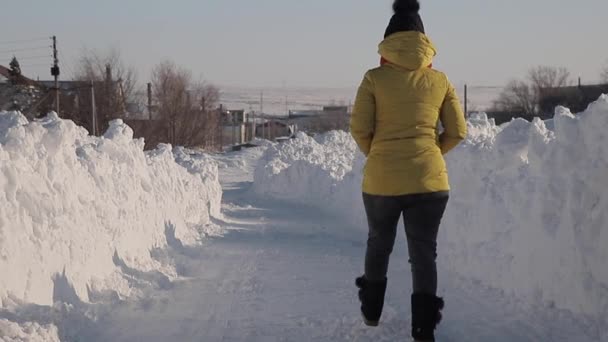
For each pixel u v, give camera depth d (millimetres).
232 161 41125
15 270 4566
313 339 4863
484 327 4895
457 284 6309
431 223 4516
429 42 4609
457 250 6945
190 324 5332
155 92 59781
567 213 4867
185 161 14430
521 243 5488
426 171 4445
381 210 4551
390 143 4504
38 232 4965
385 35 4742
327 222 13242
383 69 4605
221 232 11141
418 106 4523
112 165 7273
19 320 4340
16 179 4820
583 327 4543
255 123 115875
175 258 8148
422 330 4500
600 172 4617
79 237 5648
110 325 5172
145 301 5945
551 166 5324
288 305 5914
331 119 86188
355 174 14016
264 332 5090
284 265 8008
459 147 7539
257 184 21219
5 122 5836
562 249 4906
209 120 64875
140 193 7863
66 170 5742
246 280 7066
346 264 8078
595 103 4812
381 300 4867
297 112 135875
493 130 10188
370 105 4582
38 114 46312
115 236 6656
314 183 18078
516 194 5840
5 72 51938
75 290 5352
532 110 60969
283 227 12266
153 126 55062
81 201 5969
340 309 5715
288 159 21875
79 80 51406
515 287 5527
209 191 13125
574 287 4762
